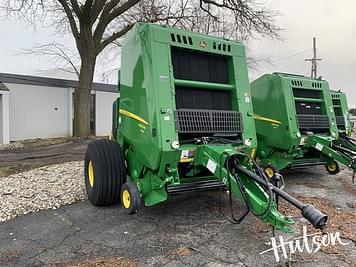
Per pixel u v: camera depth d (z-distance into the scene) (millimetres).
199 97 4199
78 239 3592
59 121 18641
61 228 3938
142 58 3945
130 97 4316
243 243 3434
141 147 4031
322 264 2961
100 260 3084
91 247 3379
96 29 16750
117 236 3662
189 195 5277
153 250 3289
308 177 7195
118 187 4637
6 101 15586
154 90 3730
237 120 4262
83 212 4527
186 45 4031
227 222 4066
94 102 20359
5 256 3195
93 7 16062
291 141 6352
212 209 4586
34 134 17672
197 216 4301
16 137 17000
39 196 5215
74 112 16625
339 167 7566
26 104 17375
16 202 4902
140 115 4023
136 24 4160
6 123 15570
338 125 9258
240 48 4508
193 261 3037
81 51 16344
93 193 4684
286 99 6457
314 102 7074
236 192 3336
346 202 5055
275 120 6625
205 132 3947
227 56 4426
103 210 4613
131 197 3980
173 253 3213
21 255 3215
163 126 3666
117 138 4965
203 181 4117
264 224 3965
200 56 4277
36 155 11094
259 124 7012
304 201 5094
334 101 9391
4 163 9281
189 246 3373
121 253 3232
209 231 3777
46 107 18109
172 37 3951
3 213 4461
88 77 16375
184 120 3830
